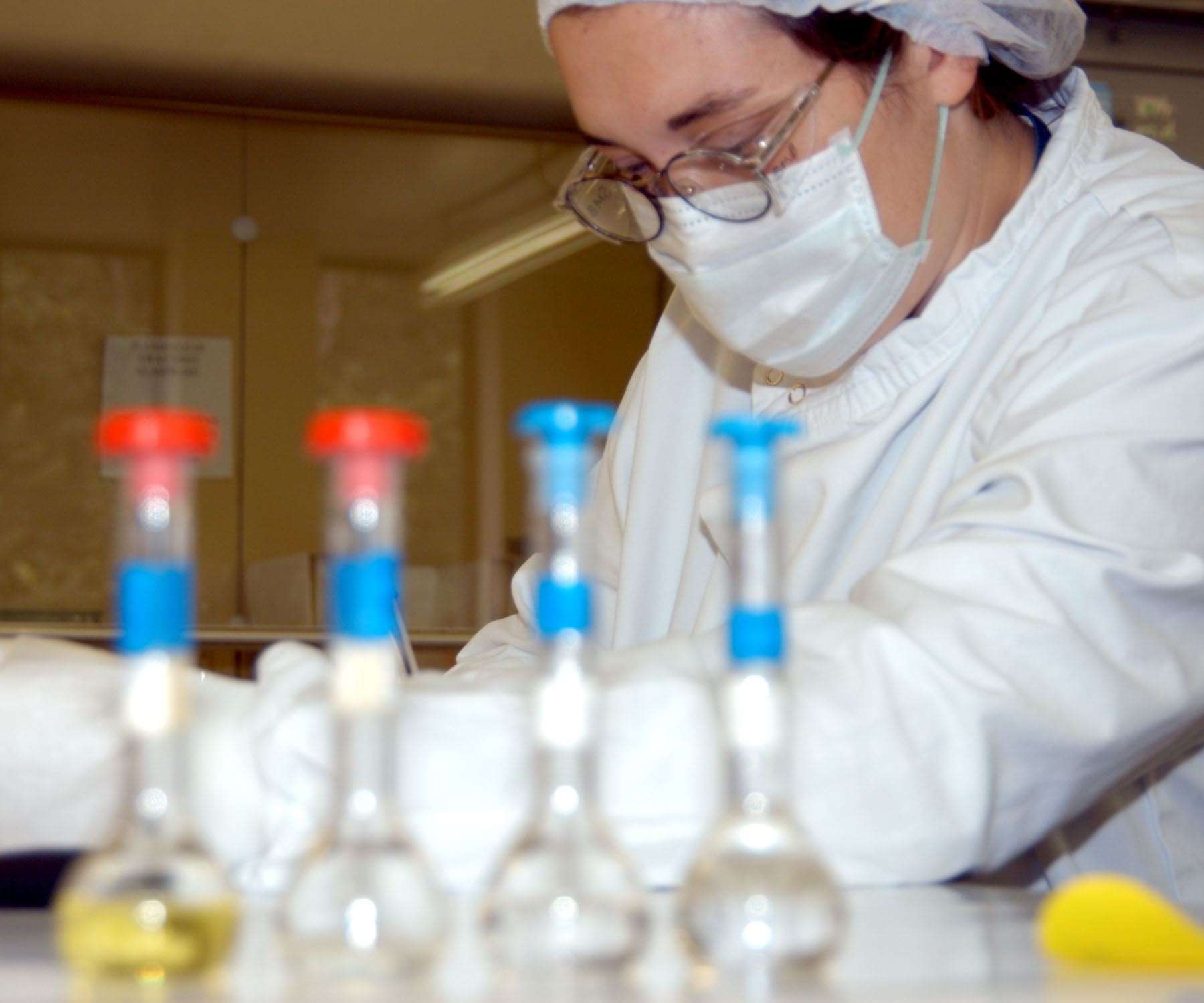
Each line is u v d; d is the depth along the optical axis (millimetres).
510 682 937
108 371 3559
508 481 3727
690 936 558
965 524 1047
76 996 509
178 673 566
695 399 1647
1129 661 989
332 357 3668
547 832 567
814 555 1337
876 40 1225
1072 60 1407
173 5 3148
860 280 1263
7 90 3480
